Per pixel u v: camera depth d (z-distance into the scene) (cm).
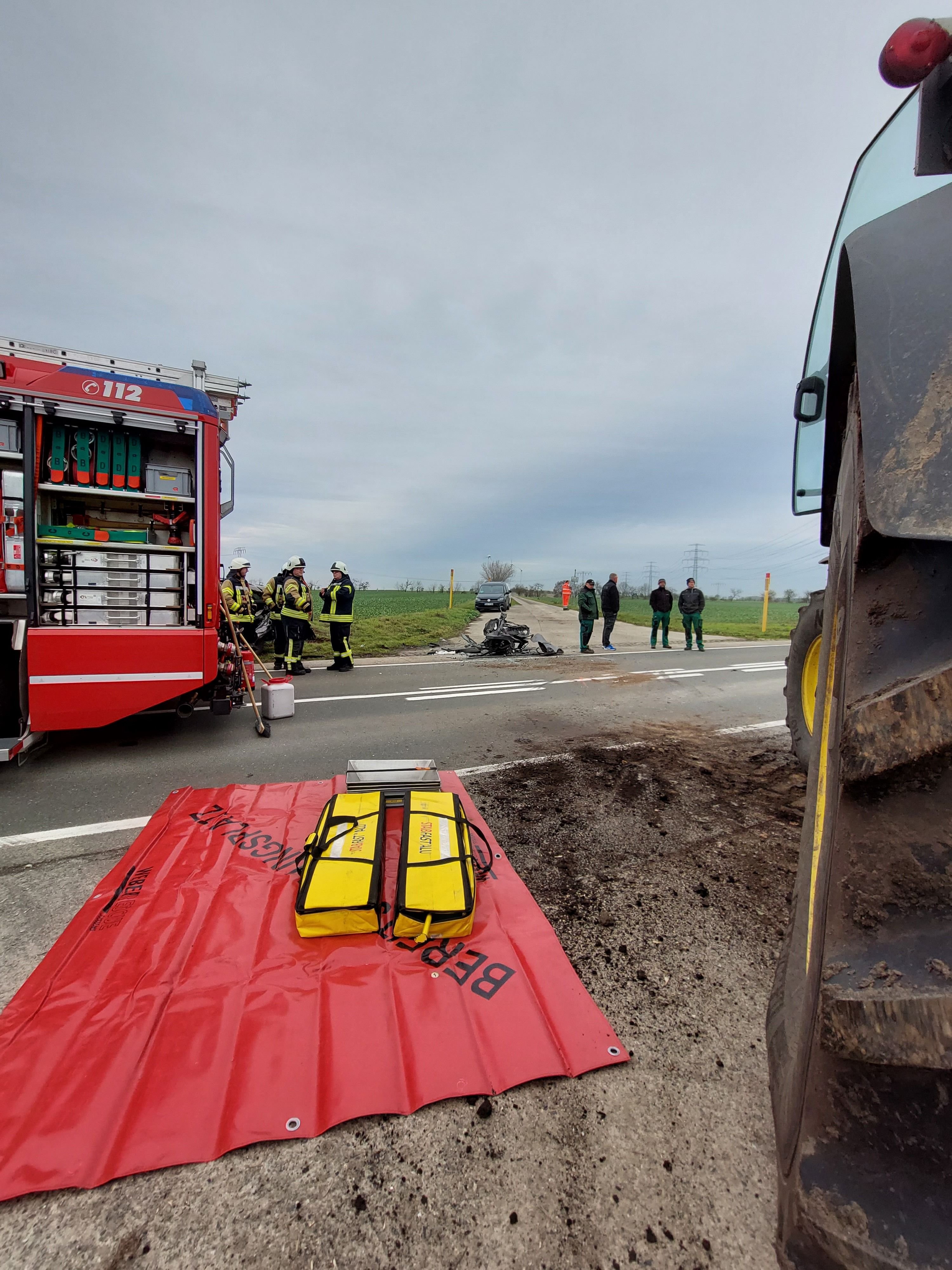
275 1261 125
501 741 543
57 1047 177
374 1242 129
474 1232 131
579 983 209
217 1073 169
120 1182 141
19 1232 130
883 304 92
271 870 282
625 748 518
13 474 443
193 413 480
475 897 253
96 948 223
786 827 351
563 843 326
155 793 405
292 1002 196
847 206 223
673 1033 189
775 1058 115
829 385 167
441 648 1373
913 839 80
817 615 373
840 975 81
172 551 479
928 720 77
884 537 89
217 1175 143
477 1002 198
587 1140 153
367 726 602
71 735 562
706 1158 148
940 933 76
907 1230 76
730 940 238
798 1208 84
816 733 123
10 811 372
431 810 283
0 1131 151
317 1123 156
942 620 83
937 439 78
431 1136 154
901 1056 74
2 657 465
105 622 463
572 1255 126
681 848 321
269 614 1156
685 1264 124
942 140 111
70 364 462
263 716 638
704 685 877
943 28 92
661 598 1453
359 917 229
